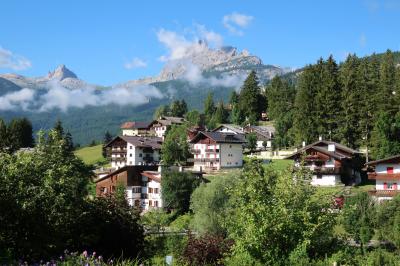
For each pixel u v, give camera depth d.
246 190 18.09
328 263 16.19
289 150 114.81
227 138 112.56
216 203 51.62
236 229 17.73
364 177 84.88
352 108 97.25
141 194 83.44
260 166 19.22
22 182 16.03
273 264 16.33
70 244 18.52
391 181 66.56
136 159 121.38
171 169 79.19
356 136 97.44
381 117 84.94
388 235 39.34
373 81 112.19
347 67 125.56
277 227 16.41
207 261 22.30
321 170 78.19
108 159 136.50
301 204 17.67
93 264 11.73
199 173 78.12
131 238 21.00
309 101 105.25
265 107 176.38
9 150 19.53
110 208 21.06
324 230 17.44
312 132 103.44
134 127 177.12
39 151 19.19
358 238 38.91
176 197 71.44
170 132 138.00
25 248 15.12
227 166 109.62
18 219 15.32
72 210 18.31
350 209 18.98
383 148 82.69
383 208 41.25
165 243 30.75
